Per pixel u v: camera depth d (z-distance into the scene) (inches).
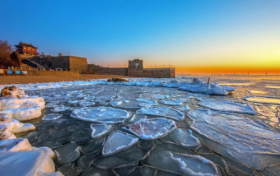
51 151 85.3
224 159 83.4
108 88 445.4
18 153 56.0
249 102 238.4
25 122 141.9
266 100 255.8
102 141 103.8
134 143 100.8
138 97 285.1
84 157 84.7
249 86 517.0
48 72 872.9
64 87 471.2
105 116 160.1
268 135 115.0
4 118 114.8
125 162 80.0
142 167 75.8
